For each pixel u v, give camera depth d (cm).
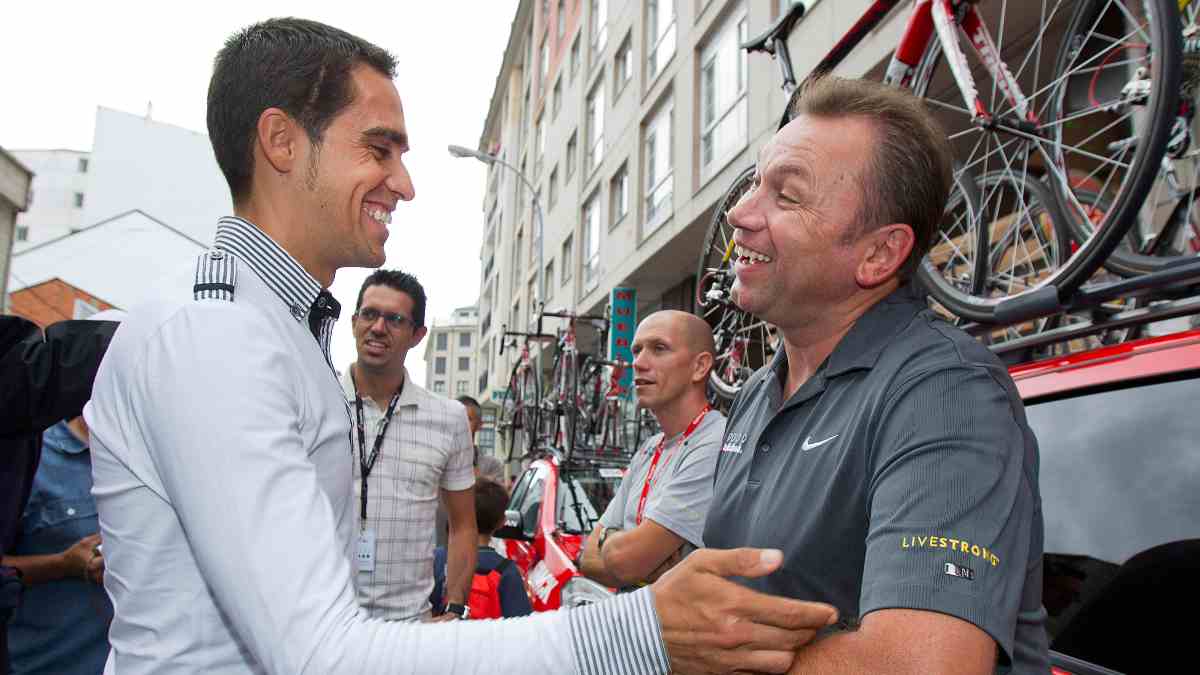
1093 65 232
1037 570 113
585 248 1900
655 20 1470
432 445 325
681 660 89
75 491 244
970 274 277
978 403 107
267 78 117
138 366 97
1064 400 177
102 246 2909
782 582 124
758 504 135
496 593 393
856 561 117
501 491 425
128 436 99
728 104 1095
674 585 91
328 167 118
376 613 303
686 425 288
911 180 133
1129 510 155
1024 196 282
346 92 119
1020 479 104
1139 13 216
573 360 1005
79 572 231
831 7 759
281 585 85
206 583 97
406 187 127
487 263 4084
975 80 271
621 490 311
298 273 118
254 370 95
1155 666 140
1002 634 92
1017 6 330
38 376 160
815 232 134
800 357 152
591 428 998
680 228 1205
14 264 2839
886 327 131
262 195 120
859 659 93
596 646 88
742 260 146
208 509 87
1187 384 156
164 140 3638
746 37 1035
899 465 106
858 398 124
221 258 108
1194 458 149
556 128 2342
